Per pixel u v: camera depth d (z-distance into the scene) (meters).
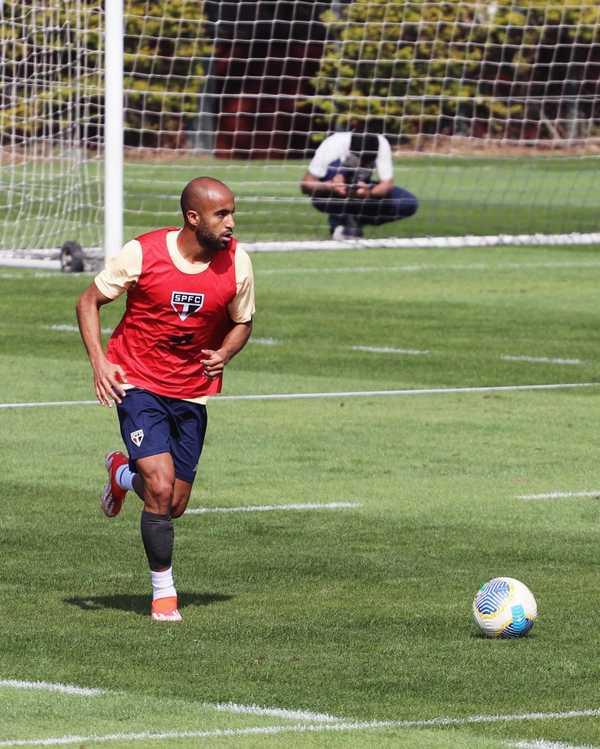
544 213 94.38
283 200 99.44
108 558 25.20
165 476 21.53
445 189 108.94
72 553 25.48
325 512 28.28
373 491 29.91
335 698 18.22
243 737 16.88
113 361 22.20
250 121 129.38
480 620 20.75
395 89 110.62
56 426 35.97
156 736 16.91
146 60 111.94
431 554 25.42
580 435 35.28
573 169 123.94
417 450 33.66
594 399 39.75
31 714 17.61
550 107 134.12
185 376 22.05
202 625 21.36
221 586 23.52
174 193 101.00
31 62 70.69
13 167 75.44
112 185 59.44
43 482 30.56
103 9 69.75
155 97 117.94
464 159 129.88
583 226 87.00
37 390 40.38
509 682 18.84
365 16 107.88
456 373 43.38
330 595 23.00
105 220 59.66
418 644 20.45
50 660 19.69
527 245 77.69
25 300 56.56
